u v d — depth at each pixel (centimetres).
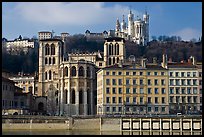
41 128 18162
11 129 17850
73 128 18400
